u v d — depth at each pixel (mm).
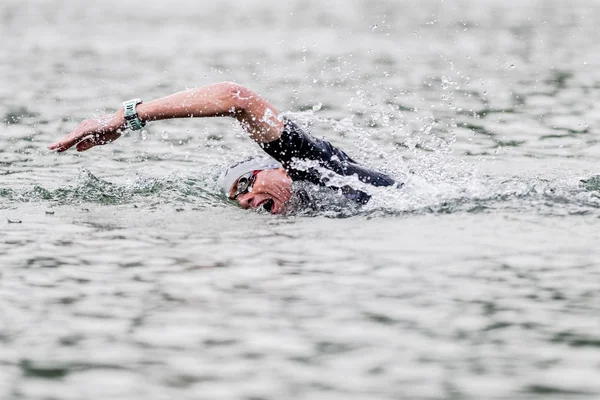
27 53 62781
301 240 19453
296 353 13516
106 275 17234
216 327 14578
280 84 48625
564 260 17719
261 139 21672
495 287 16297
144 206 22734
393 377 12664
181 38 73312
